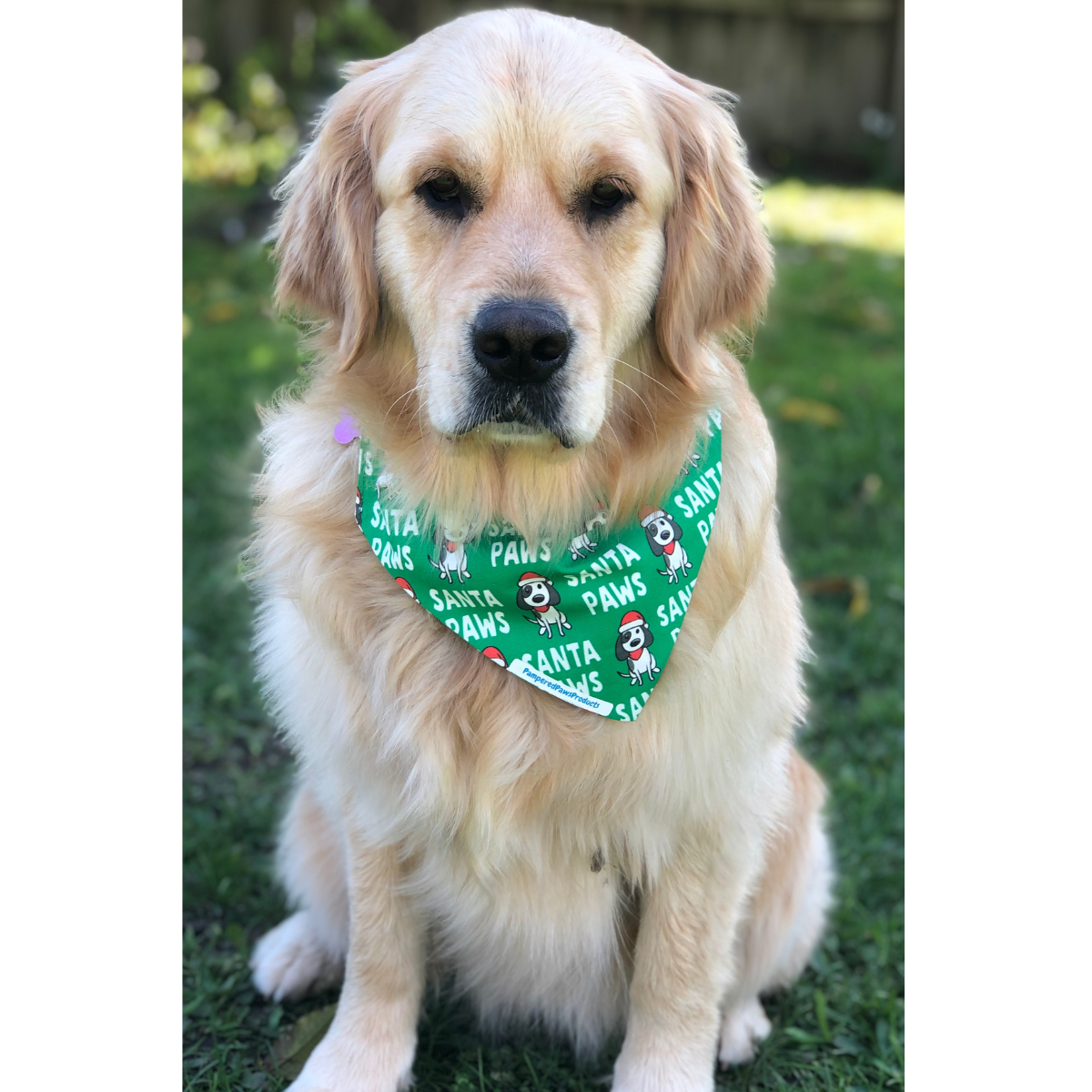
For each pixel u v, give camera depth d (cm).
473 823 65
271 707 76
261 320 193
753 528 67
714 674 65
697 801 66
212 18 275
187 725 106
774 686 68
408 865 71
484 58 60
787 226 258
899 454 152
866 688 113
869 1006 79
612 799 65
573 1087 73
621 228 62
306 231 68
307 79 274
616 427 65
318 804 79
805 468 148
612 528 66
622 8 303
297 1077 73
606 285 62
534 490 64
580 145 60
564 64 61
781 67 314
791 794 75
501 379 59
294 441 70
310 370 71
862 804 99
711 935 69
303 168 70
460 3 287
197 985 79
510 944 71
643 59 67
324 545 67
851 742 106
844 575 128
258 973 80
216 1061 73
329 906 79
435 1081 74
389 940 71
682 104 66
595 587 64
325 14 274
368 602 67
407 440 66
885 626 121
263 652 73
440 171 61
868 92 314
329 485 68
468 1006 80
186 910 87
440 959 77
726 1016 77
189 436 150
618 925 73
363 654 66
